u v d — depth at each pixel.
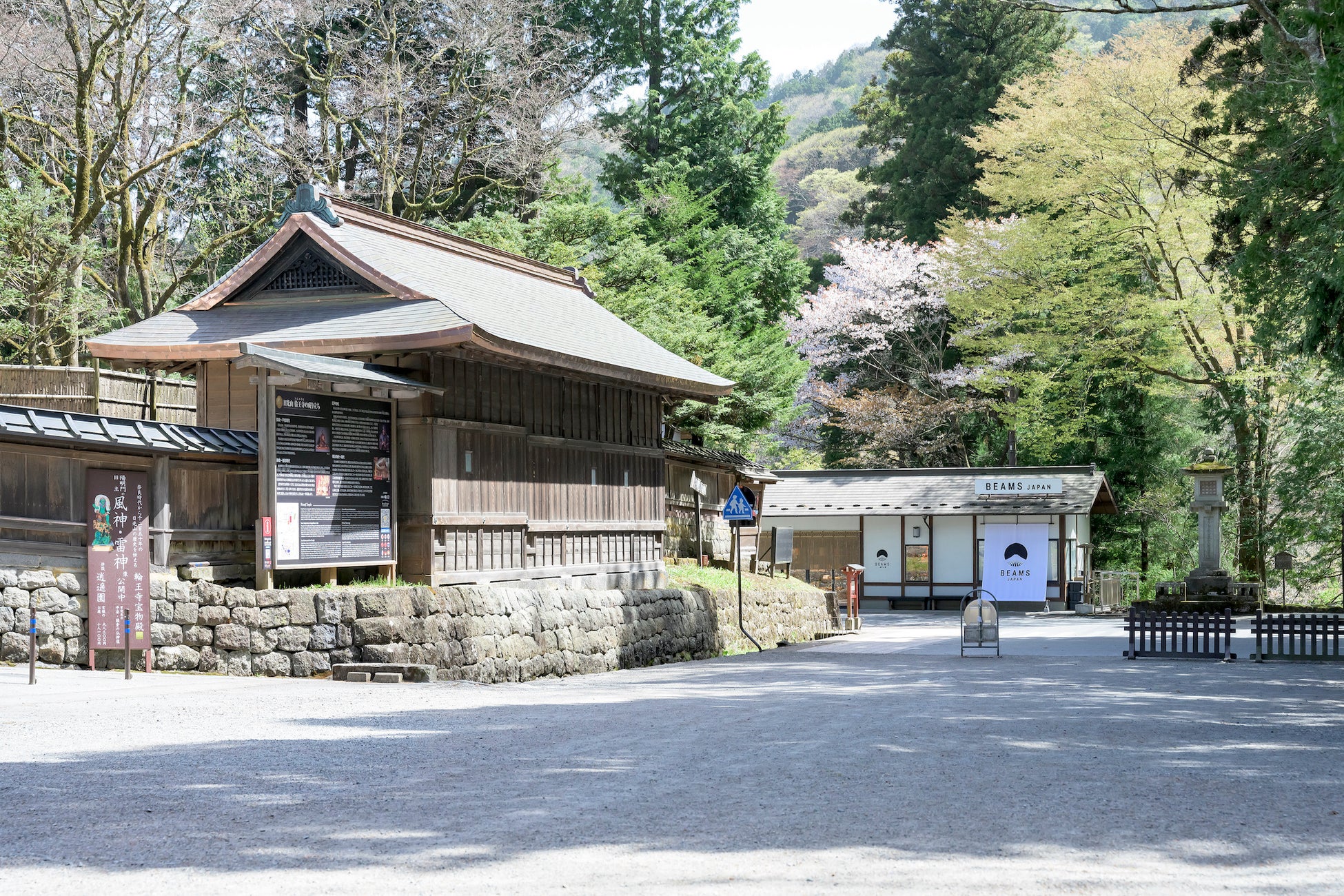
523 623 17.45
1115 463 45.34
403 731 9.67
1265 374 34.00
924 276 48.72
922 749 8.85
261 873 5.22
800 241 88.56
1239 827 6.21
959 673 16.69
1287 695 13.46
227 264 37.06
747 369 34.03
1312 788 7.35
